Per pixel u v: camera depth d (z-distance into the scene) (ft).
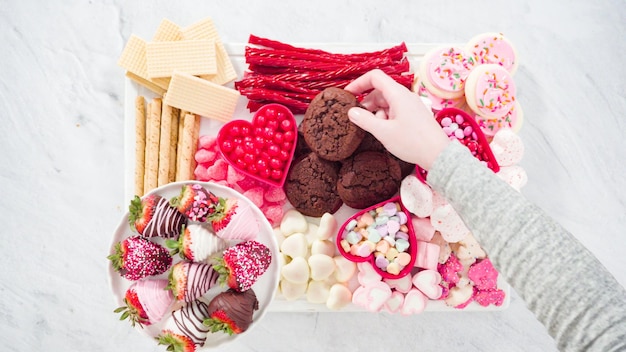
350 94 2.23
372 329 2.91
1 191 2.94
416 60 2.49
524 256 1.58
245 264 2.10
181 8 2.97
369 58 2.45
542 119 2.93
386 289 2.32
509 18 3.01
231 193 2.21
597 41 3.00
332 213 2.40
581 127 2.94
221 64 2.43
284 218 2.39
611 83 2.97
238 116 2.43
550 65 2.97
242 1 2.98
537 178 2.92
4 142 2.95
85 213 2.95
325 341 2.90
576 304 1.51
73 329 2.92
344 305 2.37
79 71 2.96
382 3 3.01
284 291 2.37
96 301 2.93
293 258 2.36
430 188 2.26
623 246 2.94
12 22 2.95
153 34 2.97
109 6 2.96
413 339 2.92
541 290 1.55
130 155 2.46
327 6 3.00
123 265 2.13
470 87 2.35
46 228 2.94
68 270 2.94
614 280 1.54
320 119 2.23
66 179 2.96
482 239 1.66
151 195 2.18
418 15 3.01
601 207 2.93
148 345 2.93
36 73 2.96
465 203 1.69
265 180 2.28
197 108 2.37
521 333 2.93
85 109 2.96
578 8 3.01
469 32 3.00
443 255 2.36
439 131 1.93
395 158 2.31
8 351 2.90
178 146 2.45
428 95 2.41
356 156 2.29
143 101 2.45
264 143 2.27
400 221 2.28
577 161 2.93
